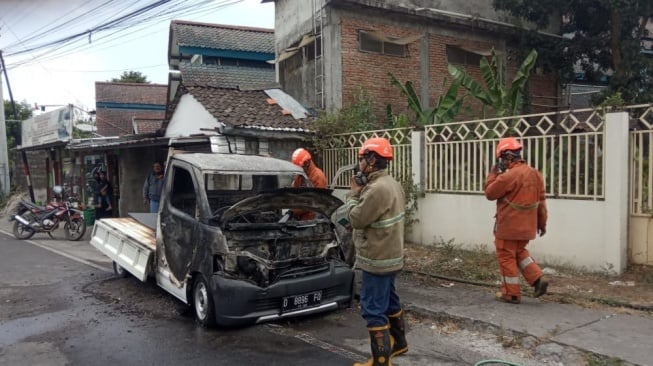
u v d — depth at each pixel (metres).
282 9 15.40
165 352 4.63
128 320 5.63
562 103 16.17
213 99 11.73
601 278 6.25
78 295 6.77
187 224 5.66
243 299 5.02
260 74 18.91
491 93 10.12
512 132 7.38
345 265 5.74
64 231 13.87
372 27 13.26
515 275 5.54
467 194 8.05
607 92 12.62
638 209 6.25
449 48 14.37
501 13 15.19
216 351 4.64
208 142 10.95
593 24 13.78
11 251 10.68
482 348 4.63
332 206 5.64
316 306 5.43
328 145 10.83
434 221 8.55
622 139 6.16
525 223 5.39
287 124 11.05
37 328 5.39
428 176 8.64
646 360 3.97
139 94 27.80
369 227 3.89
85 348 4.77
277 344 4.81
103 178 15.67
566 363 4.18
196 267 5.37
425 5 13.96
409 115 13.52
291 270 5.31
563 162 6.80
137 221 7.88
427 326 5.28
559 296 5.71
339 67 12.84
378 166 3.98
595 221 6.44
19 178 24.22
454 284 6.60
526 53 14.47
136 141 12.76
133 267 6.80
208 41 19.45
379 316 3.92
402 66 13.65
